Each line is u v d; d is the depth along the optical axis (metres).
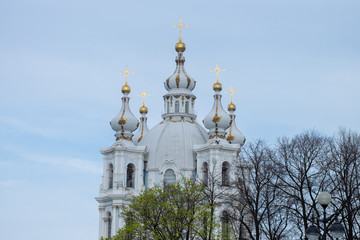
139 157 136.62
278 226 90.94
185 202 93.62
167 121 143.12
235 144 134.62
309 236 48.19
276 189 95.94
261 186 93.56
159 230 89.75
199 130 141.88
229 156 133.88
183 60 146.50
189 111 144.12
